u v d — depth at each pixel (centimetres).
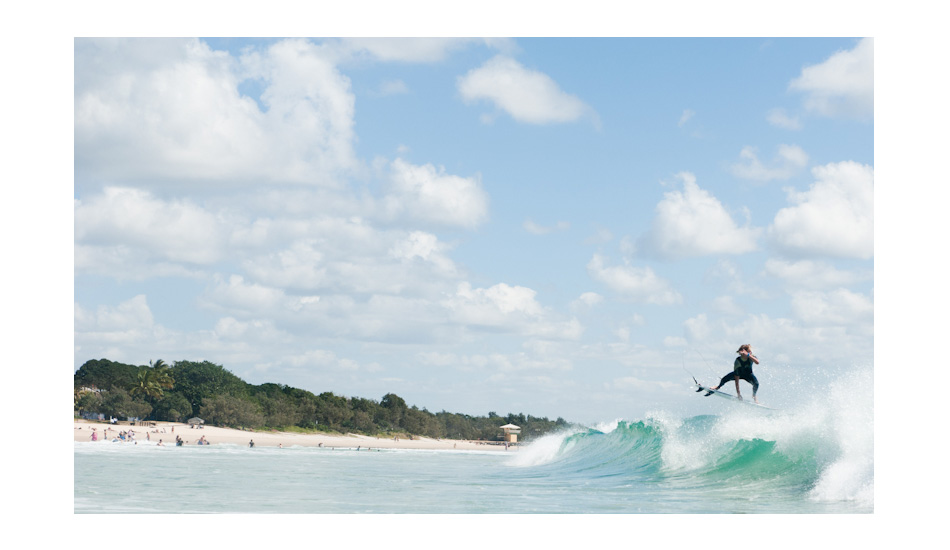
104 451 4484
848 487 1767
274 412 10700
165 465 3222
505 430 12950
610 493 1980
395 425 12838
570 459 3189
